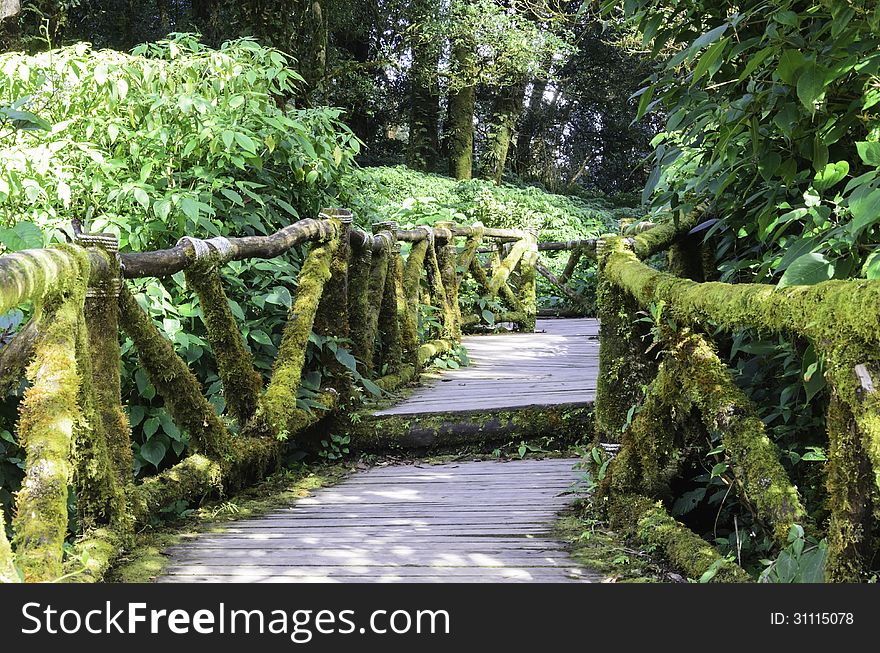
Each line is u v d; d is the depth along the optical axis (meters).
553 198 16.41
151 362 3.12
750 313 1.78
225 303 3.58
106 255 2.66
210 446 3.29
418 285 6.14
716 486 3.07
